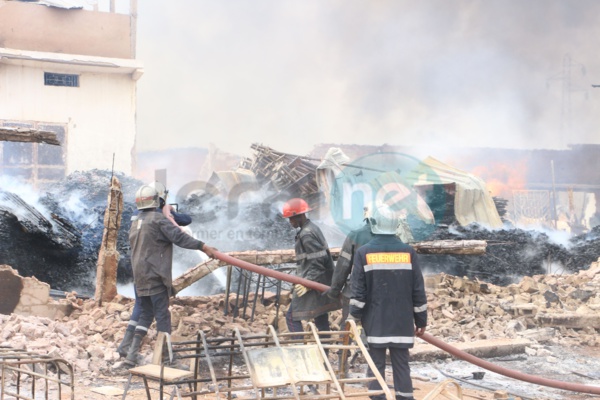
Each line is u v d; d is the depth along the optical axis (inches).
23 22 977.5
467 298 412.5
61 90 974.4
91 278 504.1
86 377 255.3
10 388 230.8
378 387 202.8
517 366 309.3
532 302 413.4
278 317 357.1
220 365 284.7
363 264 202.1
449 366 306.5
